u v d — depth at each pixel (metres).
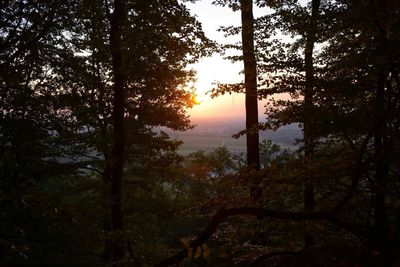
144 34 10.73
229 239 6.92
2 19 10.02
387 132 6.77
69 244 10.40
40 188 12.37
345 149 7.98
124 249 10.87
